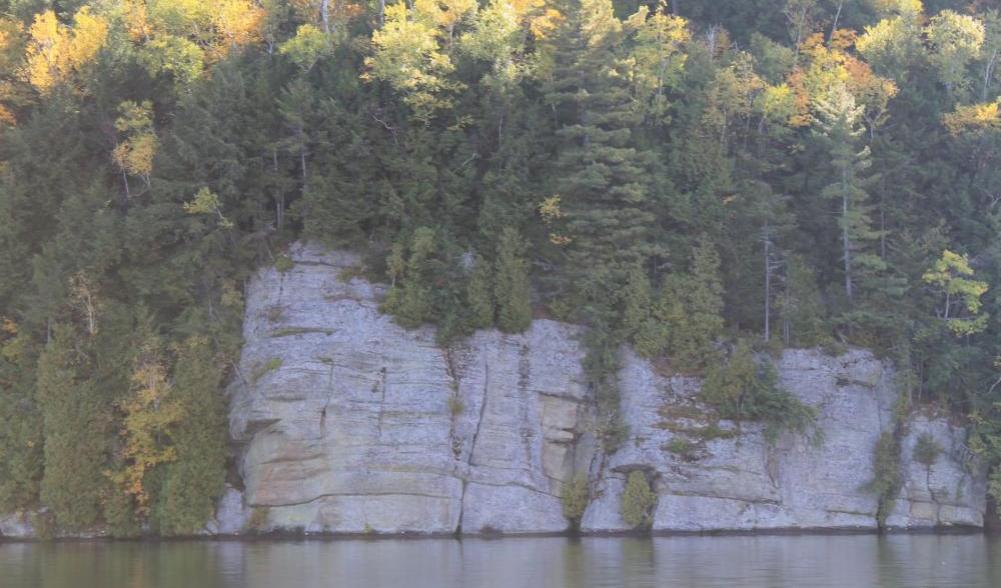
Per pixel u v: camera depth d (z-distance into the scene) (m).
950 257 59.50
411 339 54.47
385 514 51.59
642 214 58.03
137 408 52.19
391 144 59.00
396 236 57.09
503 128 60.41
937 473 57.56
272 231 58.12
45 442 51.72
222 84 57.56
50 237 57.72
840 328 60.59
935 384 59.28
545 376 55.53
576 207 58.62
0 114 61.53
